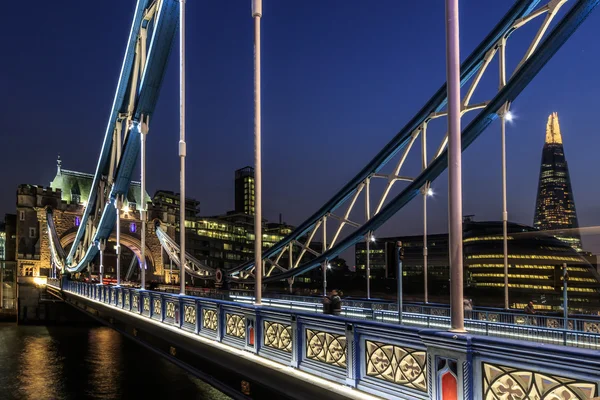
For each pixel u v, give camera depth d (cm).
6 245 10350
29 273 8925
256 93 1275
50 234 8962
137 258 9931
